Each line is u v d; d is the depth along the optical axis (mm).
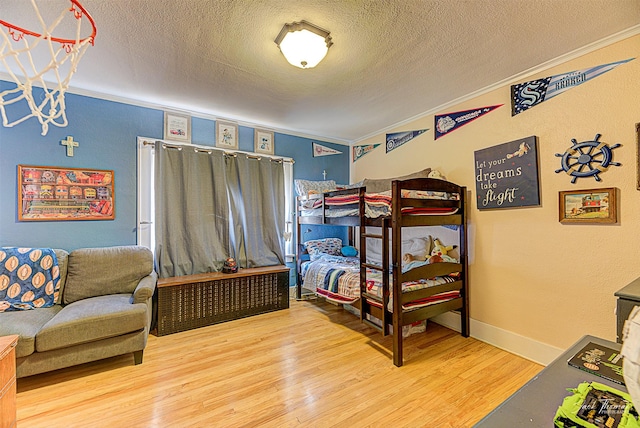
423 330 2881
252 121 3664
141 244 3051
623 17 1687
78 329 1968
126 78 2488
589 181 1992
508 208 2467
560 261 2146
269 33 1858
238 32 1846
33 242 2566
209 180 3395
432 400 1801
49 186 2631
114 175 2924
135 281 2732
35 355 1875
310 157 4254
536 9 1624
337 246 4098
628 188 1827
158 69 2326
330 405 1756
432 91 2725
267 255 3742
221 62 2209
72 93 2719
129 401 1783
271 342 2609
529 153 2301
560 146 2139
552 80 2186
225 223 3447
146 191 3096
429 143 3234
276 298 3469
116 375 2068
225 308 3115
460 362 2264
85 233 2783
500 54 2086
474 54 2088
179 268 3150
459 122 2891
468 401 1792
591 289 1990
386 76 2424
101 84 2619
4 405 1293
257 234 3689
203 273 3254
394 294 2236
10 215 2486
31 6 1592
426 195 2490
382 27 1787
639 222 1783
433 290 2475
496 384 1967
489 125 2615
